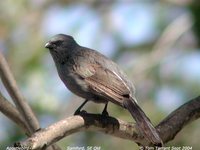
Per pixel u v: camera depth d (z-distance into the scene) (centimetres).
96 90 1198
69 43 1308
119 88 1181
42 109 1664
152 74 1784
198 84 1778
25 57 1778
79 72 1248
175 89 1773
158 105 1745
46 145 962
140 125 1091
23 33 1833
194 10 1617
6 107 1179
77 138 1647
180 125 1167
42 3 1892
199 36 1650
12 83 1181
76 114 1123
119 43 1873
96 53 1295
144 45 1869
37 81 1708
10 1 1842
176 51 1822
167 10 1895
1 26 1823
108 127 1096
